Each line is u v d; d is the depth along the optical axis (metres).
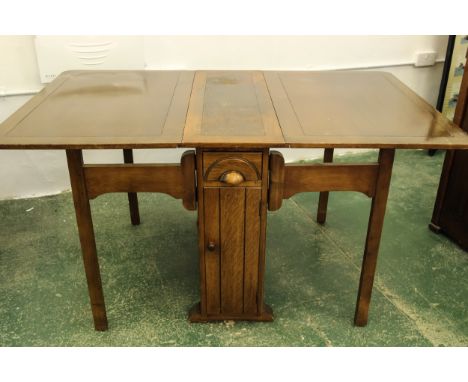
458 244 2.55
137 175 1.70
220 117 1.79
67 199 2.97
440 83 3.57
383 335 1.97
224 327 2.00
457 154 2.43
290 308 2.11
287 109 1.88
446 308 2.12
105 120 1.75
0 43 2.60
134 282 2.26
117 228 2.69
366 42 3.30
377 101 2.00
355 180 1.74
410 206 2.92
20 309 2.09
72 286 2.24
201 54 2.97
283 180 1.72
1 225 2.70
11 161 2.88
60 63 2.70
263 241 1.84
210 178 1.70
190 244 2.55
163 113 1.82
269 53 3.10
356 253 2.49
